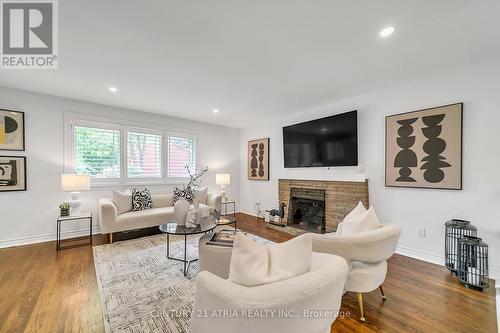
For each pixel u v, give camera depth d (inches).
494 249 93.2
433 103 109.9
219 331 37.1
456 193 103.2
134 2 61.7
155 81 117.2
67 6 63.3
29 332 60.7
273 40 80.3
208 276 41.6
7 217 127.6
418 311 71.4
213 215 126.6
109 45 83.4
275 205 200.5
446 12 65.4
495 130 93.5
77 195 138.9
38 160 136.1
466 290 83.7
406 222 119.1
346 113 142.1
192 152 209.0
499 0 60.4
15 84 122.5
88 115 153.5
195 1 61.2
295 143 176.6
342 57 92.4
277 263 39.4
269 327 33.1
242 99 146.8
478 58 93.2
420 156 113.3
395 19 68.9
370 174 133.9
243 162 239.6
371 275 68.5
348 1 61.3
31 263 105.4
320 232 155.3
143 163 179.5
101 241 138.7
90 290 82.3
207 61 95.5
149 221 147.5
